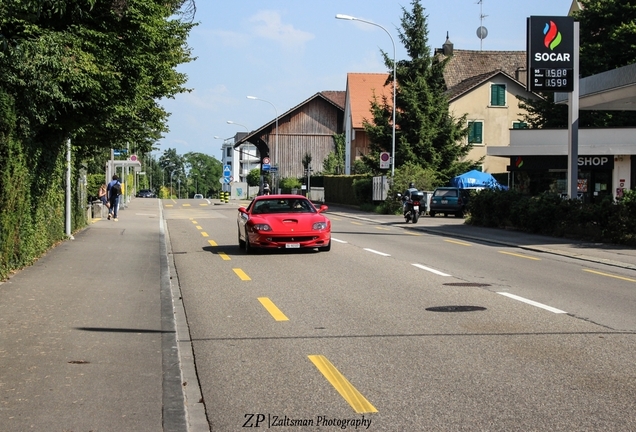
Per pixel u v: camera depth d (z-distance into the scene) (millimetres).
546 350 7555
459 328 8742
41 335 8070
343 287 12234
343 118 79438
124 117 16406
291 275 13852
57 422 5164
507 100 58031
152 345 7684
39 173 15164
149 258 16172
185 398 5879
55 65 12188
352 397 5926
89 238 20859
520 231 27094
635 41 42719
